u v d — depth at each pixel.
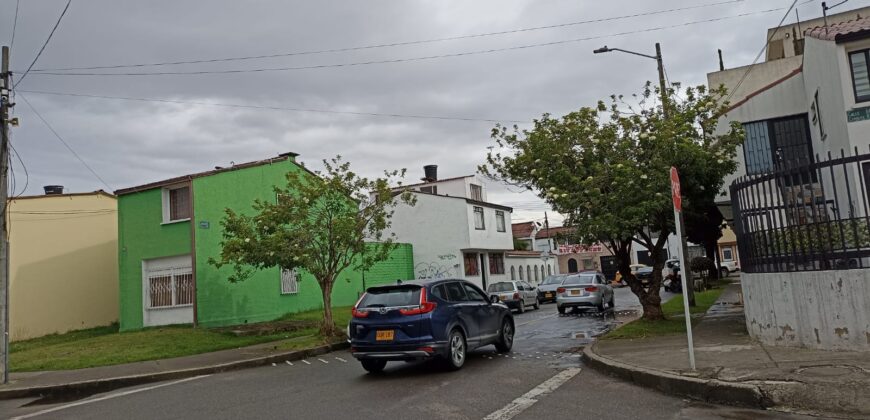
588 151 14.18
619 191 13.12
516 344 14.30
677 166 13.66
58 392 11.62
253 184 22.48
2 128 12.70
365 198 17.84
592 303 22.80
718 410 6.81
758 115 19.95
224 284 20.72
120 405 9.62
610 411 7.08
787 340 9.31
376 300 11.06
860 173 8.52
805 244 9.05
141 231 21.30
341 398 8.80
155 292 20.98
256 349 15.75
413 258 36.66
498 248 40.16
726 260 62.34
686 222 16.81
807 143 19.28
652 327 13.80
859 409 6.29
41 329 24.34
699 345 10.42
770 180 9.71
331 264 17.47
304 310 24.22
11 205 24.41
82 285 25.47
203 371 13.04
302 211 16.89
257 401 9.02
